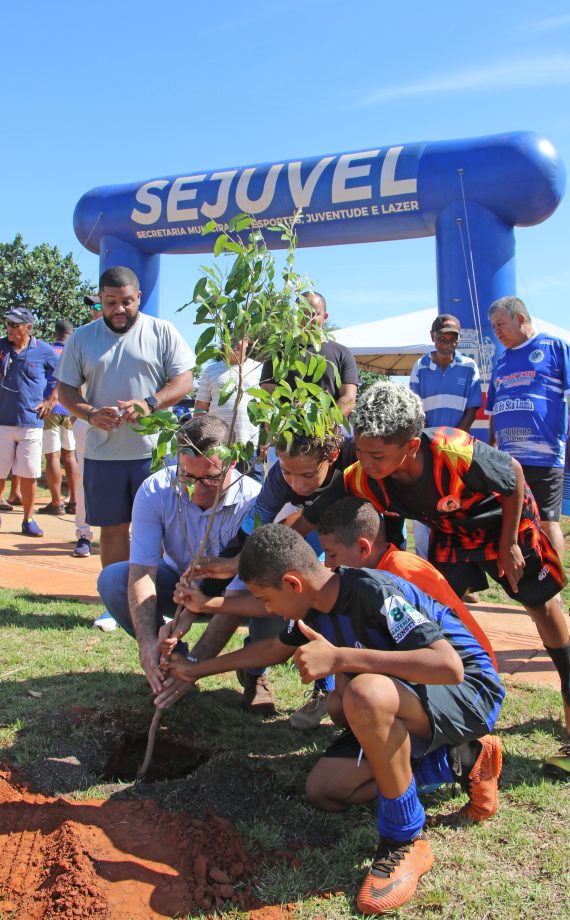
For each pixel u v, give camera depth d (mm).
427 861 2504
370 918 2314
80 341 4914
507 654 4902
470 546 3377
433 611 2797
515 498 3080
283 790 3027
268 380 4082
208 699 3893
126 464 4840
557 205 7137
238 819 2770
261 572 2617
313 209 7770
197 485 3367
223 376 6031
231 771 3078
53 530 8977
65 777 2988
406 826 2455
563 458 5293
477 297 7145
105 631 4879
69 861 2453
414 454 2969
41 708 3566
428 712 2531
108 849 2533
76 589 6086
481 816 2832
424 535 5840
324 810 2867
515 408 5289
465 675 2760
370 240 7945
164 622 3893
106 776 3160
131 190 8914
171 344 4953
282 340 2834
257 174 8086
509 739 3533
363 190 7477
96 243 9328
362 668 2455
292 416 2863
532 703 3965
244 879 2465
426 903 2377
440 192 7184
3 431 8227
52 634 4742
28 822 2719
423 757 2715
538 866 2576
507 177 6934
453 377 6445
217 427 3281
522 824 2828
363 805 2924
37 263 20109
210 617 3863
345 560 3012
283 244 8266
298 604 2678
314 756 3311
